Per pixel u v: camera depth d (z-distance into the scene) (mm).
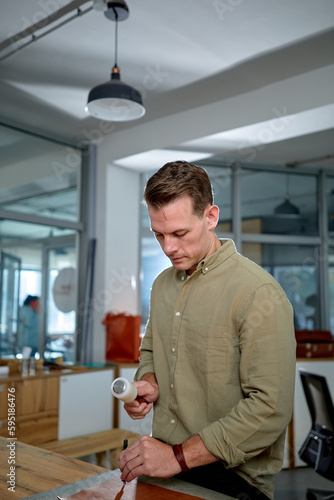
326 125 3535
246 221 5219
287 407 916
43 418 3311
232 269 1017
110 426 3789
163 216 955
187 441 896
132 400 989
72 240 4520
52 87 3557
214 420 1015
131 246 4629
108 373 3814
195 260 1032
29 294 4188
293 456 3738
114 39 2924
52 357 4305
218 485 996
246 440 887
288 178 5410
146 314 4719
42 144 4348
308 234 5391
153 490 874
